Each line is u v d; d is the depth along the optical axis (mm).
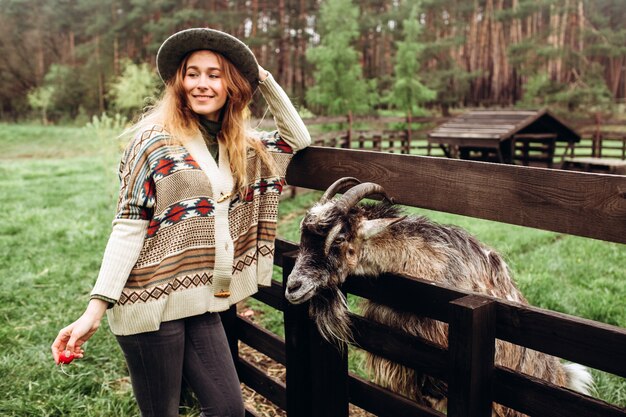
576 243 7449
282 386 3010
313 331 2615
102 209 10156
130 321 2016
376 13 43938
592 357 1809
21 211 9805
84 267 6391
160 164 1977
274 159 2557
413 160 2434
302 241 2549
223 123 2209
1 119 43188
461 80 38375
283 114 2557
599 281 5551
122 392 3613
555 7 37938
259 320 4855
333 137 13750
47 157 25281
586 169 10469
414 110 32531
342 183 2594
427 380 2820
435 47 37812
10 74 47344
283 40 38562
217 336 2195
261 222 2398
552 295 5117
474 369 1993
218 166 2193
